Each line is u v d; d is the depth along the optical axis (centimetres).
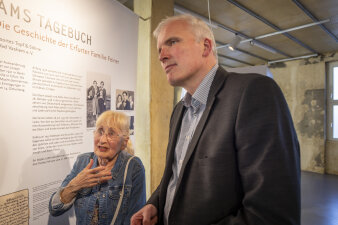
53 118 124
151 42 242
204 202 72
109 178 155
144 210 100
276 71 621
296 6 296
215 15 317
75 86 136
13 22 104
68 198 133
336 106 542
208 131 77
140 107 249
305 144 578
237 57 562
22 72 108
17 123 107
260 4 290
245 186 66
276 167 60
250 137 65
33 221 115
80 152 139
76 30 136
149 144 242
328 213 322
